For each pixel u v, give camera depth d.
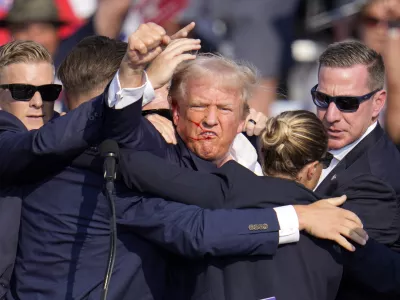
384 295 12.43
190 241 11.67
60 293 12.12
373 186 13.41
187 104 12.46
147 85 11.88
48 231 12.32
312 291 11.80
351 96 14.33
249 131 14.23
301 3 22.91
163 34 11.29
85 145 11.93
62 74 13.27
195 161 12.58
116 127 11.76
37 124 14.19
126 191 12.27
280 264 11.82
